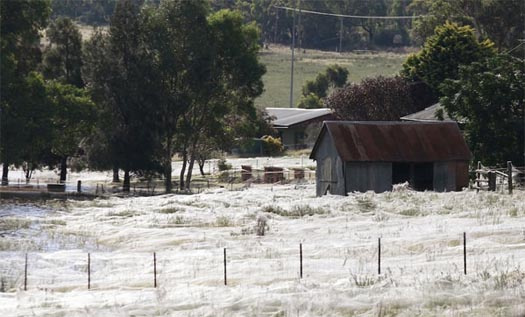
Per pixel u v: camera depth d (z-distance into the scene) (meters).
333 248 61.19
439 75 182.00
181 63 154.00
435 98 182.88
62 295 47.78
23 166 156.88
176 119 152.00
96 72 150.75
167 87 154.62
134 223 86.81
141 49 152.12
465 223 71.44
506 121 120.06
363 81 187.88
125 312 40.97
